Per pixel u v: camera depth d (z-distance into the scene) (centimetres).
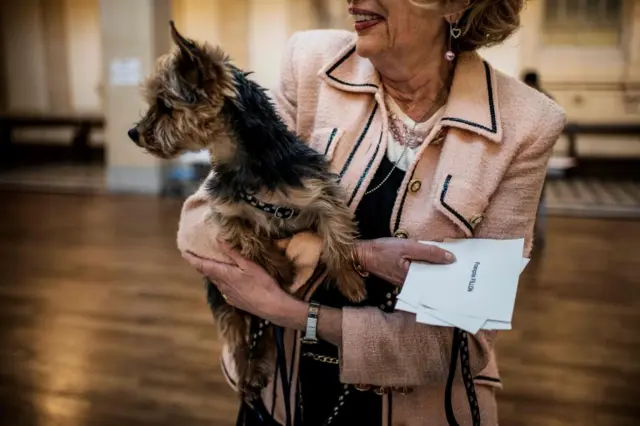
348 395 130
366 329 118
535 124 121
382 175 129
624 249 582
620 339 381
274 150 121
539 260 543
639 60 1027
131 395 314
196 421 292
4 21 1236
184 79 118
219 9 1108
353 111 133
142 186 883
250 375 140
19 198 835
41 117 1230
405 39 121
